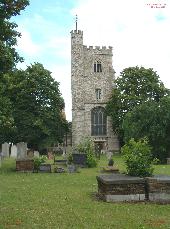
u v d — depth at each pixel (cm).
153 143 5022
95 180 2475
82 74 8769
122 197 1622
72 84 8738
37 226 1202
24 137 6619
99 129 8662
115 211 1423
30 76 6706
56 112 6925
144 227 1181
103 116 8700
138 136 5094
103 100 8725
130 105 7606
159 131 4972
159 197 1616
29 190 1981
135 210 1439
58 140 7244
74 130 8631
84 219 1295
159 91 7681
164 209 1462
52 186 2152
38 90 6731
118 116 7756
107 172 3111
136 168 1767
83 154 3856
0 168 3528
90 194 1841
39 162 3173
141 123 5131
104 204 1562
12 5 1396
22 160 3164
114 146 8562
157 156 5012
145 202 1598
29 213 1392
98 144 8612
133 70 7831
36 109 6738
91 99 8731
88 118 8681
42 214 1374
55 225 1216
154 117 5056
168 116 4991
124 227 1184
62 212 1408
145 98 7562
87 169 3559
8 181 2433
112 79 8806
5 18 1431
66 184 2253
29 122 6612
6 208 1488
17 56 2109
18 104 6644
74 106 8688
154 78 7788
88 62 8819
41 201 1639
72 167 3197
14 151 6094
